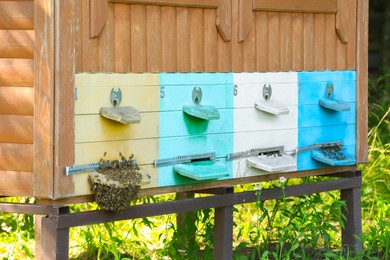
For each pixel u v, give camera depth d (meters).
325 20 7.76
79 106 5.89
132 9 6.26
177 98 6.57
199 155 6.73
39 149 5.80
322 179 9.20
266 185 9.70
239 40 7.02
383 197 10.23
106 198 5.93
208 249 7.73
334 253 7.90
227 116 6.94
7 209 6.03
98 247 7.91
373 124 13.42
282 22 7.38
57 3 5.72
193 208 6.74
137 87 6.29
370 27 17.77
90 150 5.96
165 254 7.76
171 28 6.55
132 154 6.25
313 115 7.65
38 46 5.77
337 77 7.87
